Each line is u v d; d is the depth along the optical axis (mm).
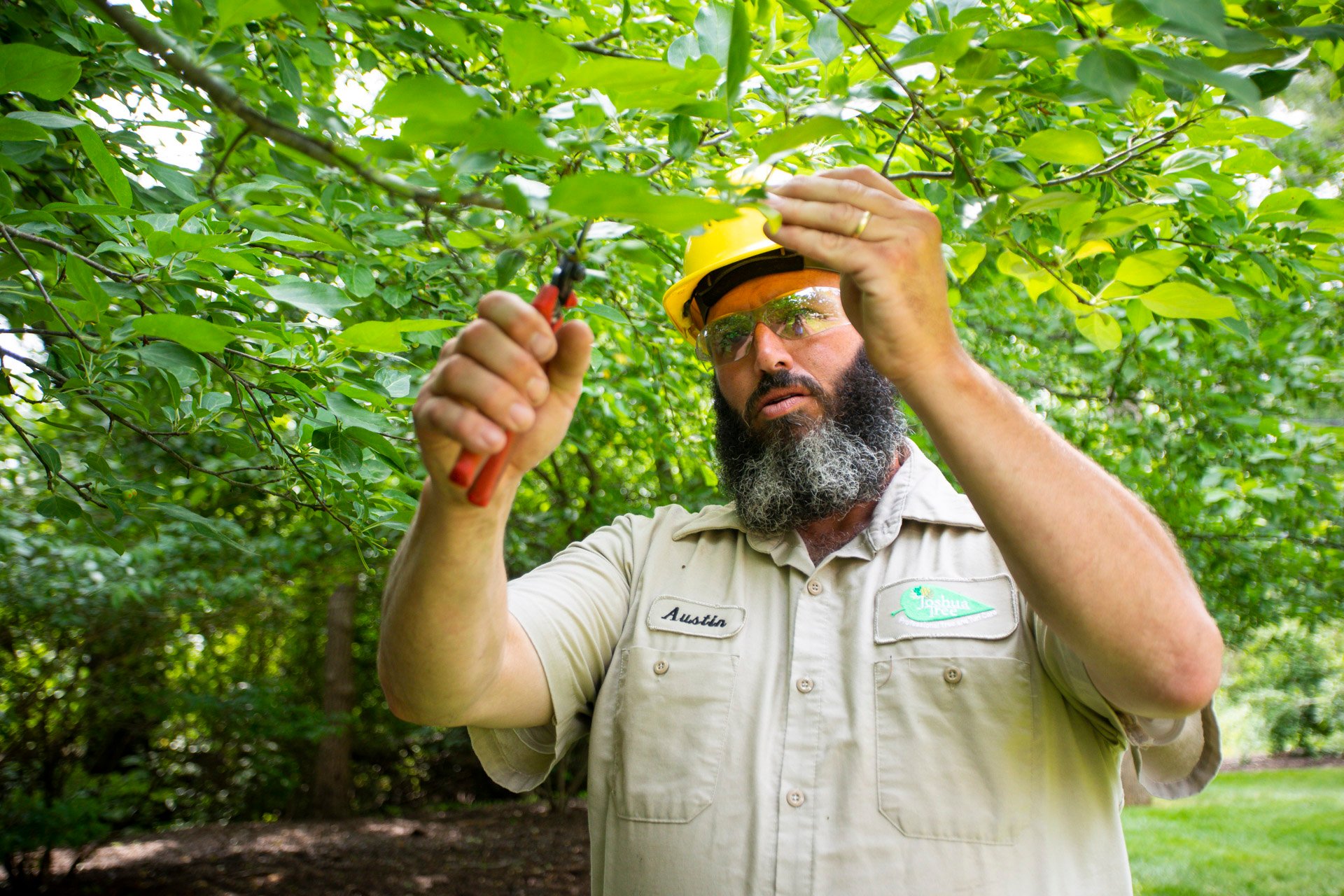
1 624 6957
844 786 1266
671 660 1419
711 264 1616
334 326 1904
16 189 2111
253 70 1458
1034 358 6059
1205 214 1701
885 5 905
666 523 1651
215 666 10992
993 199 1028
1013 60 1107
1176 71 801
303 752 11250
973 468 952
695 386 4711
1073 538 953
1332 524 5730
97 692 7859
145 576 6465
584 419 3898
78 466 3650
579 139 954
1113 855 1249
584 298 2889
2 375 1925
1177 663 993
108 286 1518
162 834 9312
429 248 2215
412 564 1047
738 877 1263
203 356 1692
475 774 12352
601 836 1402
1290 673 18172
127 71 1909
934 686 1283
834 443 1496
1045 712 1261
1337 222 1380
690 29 2096
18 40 1769
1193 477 5109
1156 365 4953
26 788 7691
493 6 1878
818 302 1561
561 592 1483
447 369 815
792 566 1457
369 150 687
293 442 2113
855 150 1377
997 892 1184
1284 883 7566
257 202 1366
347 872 7590
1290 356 4855
